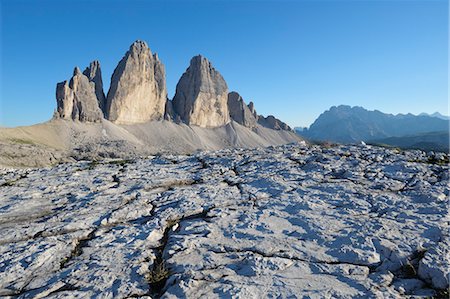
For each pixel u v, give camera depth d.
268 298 7.98
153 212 14.73
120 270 9.65
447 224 11.38
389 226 11.53
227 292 8.24
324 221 12.45
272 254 10.14
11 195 19.05
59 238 12.19
